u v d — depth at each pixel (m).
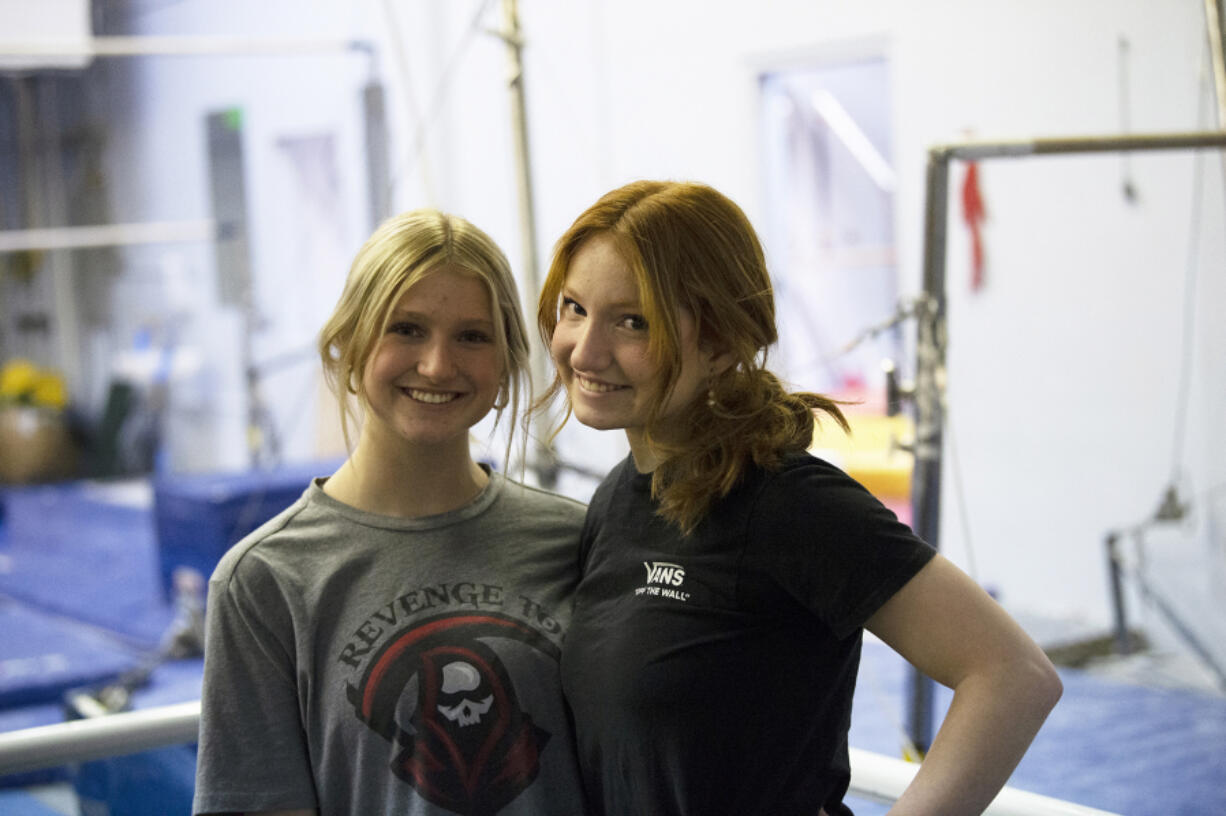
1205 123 4.19
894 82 5.14
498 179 7.16
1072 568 4.70
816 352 6.62
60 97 9.43
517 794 1.20
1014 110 4.74
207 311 8.69
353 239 8.16
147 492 8.12
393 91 7.75
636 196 1.14
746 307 1.13
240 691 1.20
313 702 1.20
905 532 1.05
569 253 1.17
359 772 1.19
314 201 8.29
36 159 9.55
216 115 8.55
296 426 8.27
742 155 5.86
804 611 1.09
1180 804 2.88
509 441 1.31
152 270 8.89
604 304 1.13
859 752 1.42
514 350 1.28
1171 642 4.27
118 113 9.11
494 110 7.11
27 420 8.76
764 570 1.08
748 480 1.11
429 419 1.23
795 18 5.52
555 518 1.34
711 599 1.09
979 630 1.00
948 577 1.02
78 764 1.53
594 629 1.18
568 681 1.19
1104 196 4.46
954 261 4.96
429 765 1.19
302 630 1.21
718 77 5.89
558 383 1.26
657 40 6.14
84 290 9.44
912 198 5.13
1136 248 4.39
